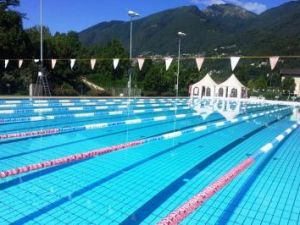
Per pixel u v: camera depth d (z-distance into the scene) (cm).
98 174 443
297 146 691
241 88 2745
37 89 1894
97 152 548
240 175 461
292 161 555
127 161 519
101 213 322
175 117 1177
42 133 714
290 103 2386
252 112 1495
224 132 876
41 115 1036
